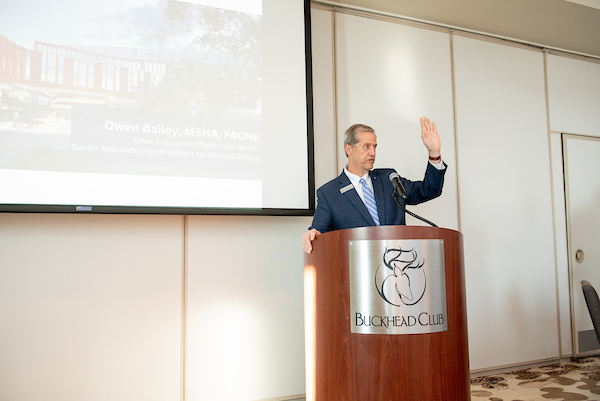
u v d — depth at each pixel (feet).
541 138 12.91
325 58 10.45
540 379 10.73
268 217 9.41
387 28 11.22
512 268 11.99
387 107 10.95
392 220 7.27
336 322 5.53
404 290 5.22
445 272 5.43
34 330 7.62
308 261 6.18
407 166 11.00
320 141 10.18
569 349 12.55
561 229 12.91
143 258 8.38
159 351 8.30
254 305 9.08
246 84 8.98
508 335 11.69
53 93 7.63
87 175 7.68
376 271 5.29
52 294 7.77
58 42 7.74
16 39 7.50
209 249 8.87
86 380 7.81
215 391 8.59
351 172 7.88
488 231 11.81
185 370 8.43
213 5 8.94
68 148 7.62
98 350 7.93
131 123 8.06
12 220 7.68
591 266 13.12
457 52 12.00
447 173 11.46
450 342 5.33
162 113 8.29
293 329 9.32
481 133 12.04
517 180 12.38
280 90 9.24
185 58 8.58
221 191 8.54
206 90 8.66
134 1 8.34
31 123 7.45
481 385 10.32
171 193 8.19
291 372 9.20
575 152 13.37
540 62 13.20
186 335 8.50
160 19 8.50
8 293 7.54
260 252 9.25
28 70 7.52
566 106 13.42
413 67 11.38
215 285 8.84
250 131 8.90
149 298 8.34
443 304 5.35
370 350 5.20
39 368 7.59
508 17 11.78
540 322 12.18
